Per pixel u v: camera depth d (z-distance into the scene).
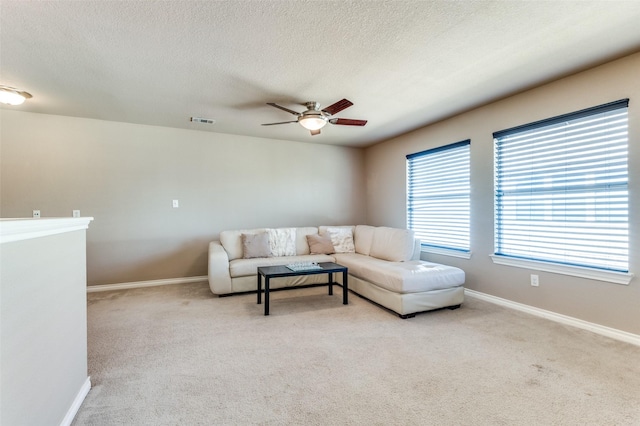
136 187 4.28
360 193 5.88
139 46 2.25
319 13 1.89
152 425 1.52
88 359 2.18
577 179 2.77
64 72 2.66
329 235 4.78
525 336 2.54
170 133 4.46
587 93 2.66
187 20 1.95
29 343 1.22
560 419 1.54
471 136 3.73
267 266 3.59
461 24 2.02
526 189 3.18
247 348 2.36
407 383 1.87
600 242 2.62
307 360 2.17
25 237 1.19
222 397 1.74
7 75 2.71
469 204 3.78
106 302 3.55
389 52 2.37
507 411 1.61
